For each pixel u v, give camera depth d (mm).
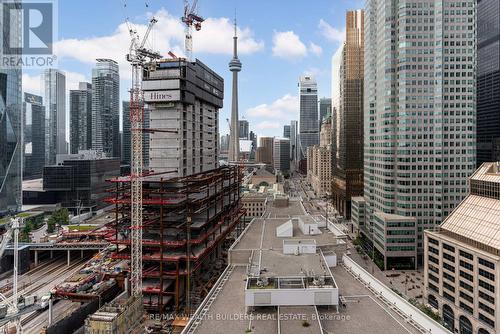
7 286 170875
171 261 144500
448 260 134500
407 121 198625
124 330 112562
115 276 157375
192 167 179750
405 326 85562
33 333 123312
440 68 195625
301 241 132625
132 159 132250
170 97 157500
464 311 125625
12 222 110062
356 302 98500
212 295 105125
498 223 123375
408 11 198500
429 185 198250
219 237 185875
